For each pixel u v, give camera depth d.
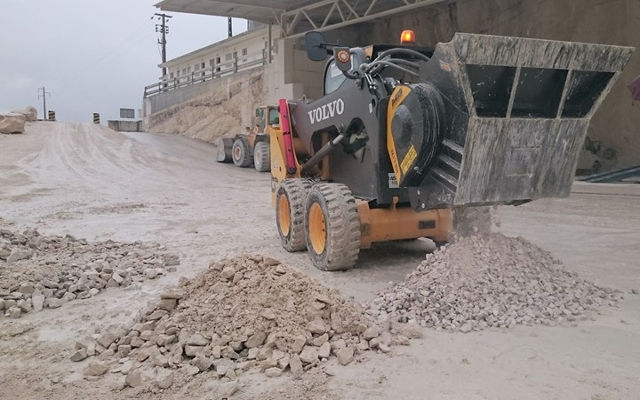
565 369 3.51
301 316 4.00
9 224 9.92
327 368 3.62
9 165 18.91
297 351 3.74
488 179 4.39
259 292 4.20
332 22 25.67
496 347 3.88
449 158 4.48
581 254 6.62
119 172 18.89
